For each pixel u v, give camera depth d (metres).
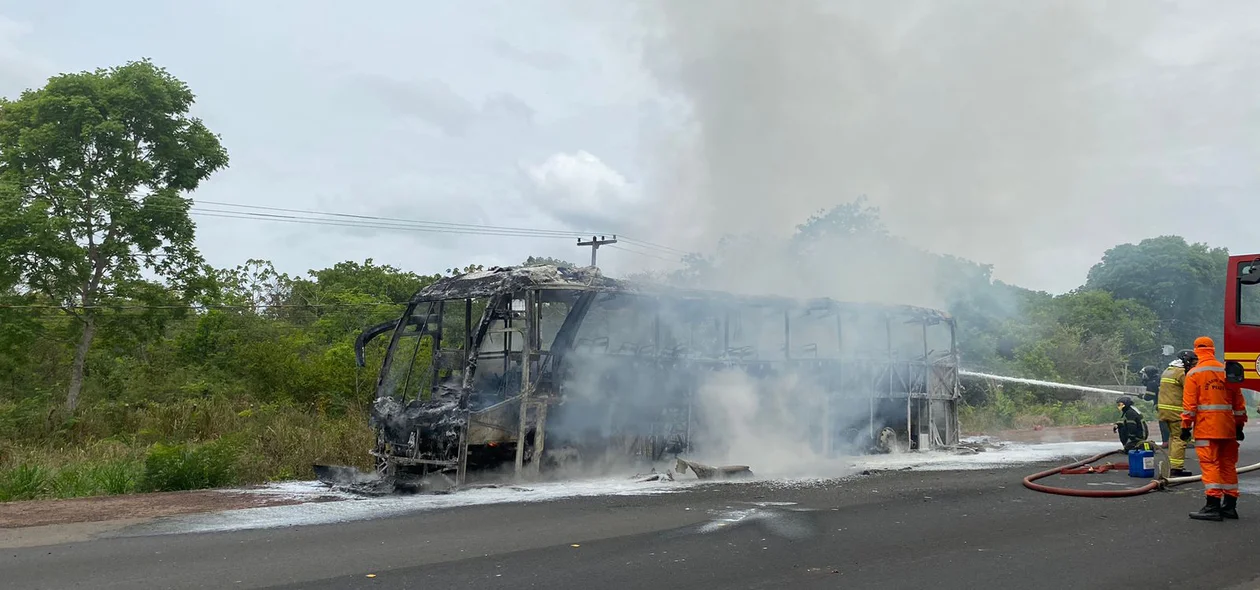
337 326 36.38
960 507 9.16
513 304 12.16
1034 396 33.28
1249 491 10.30
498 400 12.20
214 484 11.78
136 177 24.06
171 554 6.93
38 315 23.95
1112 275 61.78
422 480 11.01
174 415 20.80
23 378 26.70
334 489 11.10
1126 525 8.12
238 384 26.61
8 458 15.75
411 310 13.22
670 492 10.44
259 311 40.34
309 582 5.96
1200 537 7.54
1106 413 29.44
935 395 17.52
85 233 24.00
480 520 8.40
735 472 11.98
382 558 6.70
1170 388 11.85
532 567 6.38
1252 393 31.89
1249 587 5.88
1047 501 9.59
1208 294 59.78
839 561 6.57
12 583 6.05
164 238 24.77
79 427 20.25
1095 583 5.94
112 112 23.91
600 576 6.11
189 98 25.39
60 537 7.73
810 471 13.06
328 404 23.62
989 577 6.09
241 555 6.85
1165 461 10.62
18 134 24.05
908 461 14.82
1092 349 39.84
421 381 12.82
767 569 6.32
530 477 11.59
